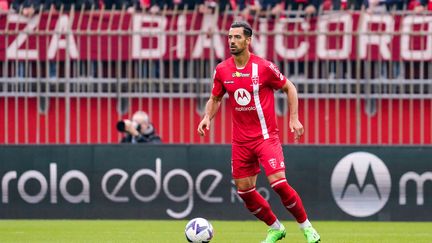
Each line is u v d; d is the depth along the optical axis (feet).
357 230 143.84
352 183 161.48
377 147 161.27
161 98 179.73
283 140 183.73
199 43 179.22
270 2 189.26
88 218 163.02
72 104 180.24
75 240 123.75
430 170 160.97
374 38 176.76
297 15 183.32
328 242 120.37
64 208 163.12
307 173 161.58
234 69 104.22
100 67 179.01
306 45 177.06
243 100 103.76
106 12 182.09
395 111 178.70
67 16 182.50
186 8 183.32
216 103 108.47
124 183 162.61
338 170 161.38
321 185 161.48
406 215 161.27
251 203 107.34
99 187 162.71
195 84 180.04
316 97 179.11
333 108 179.73
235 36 102.22
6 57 177.27
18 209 163.63
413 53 176.14
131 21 181.88
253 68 103.24
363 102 178.81
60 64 179.83
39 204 163.43
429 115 178.50
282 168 103.14
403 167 161.07
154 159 162.40
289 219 163.12
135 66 179.93
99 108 179.52
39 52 178.81
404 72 177.47
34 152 163.12
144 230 141.79
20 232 138.21
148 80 179.93
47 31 174.50
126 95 180.04
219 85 106.52
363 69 178.09
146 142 168.14
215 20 178.70
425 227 150.51
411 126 178.29
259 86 103.24
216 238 126.31
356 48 175.73
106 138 180.96
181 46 178.70
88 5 186.29
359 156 161.48
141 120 169.68
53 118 180.86
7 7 191.83
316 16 182.29
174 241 121.90
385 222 161.07
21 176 163.32
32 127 180.75
